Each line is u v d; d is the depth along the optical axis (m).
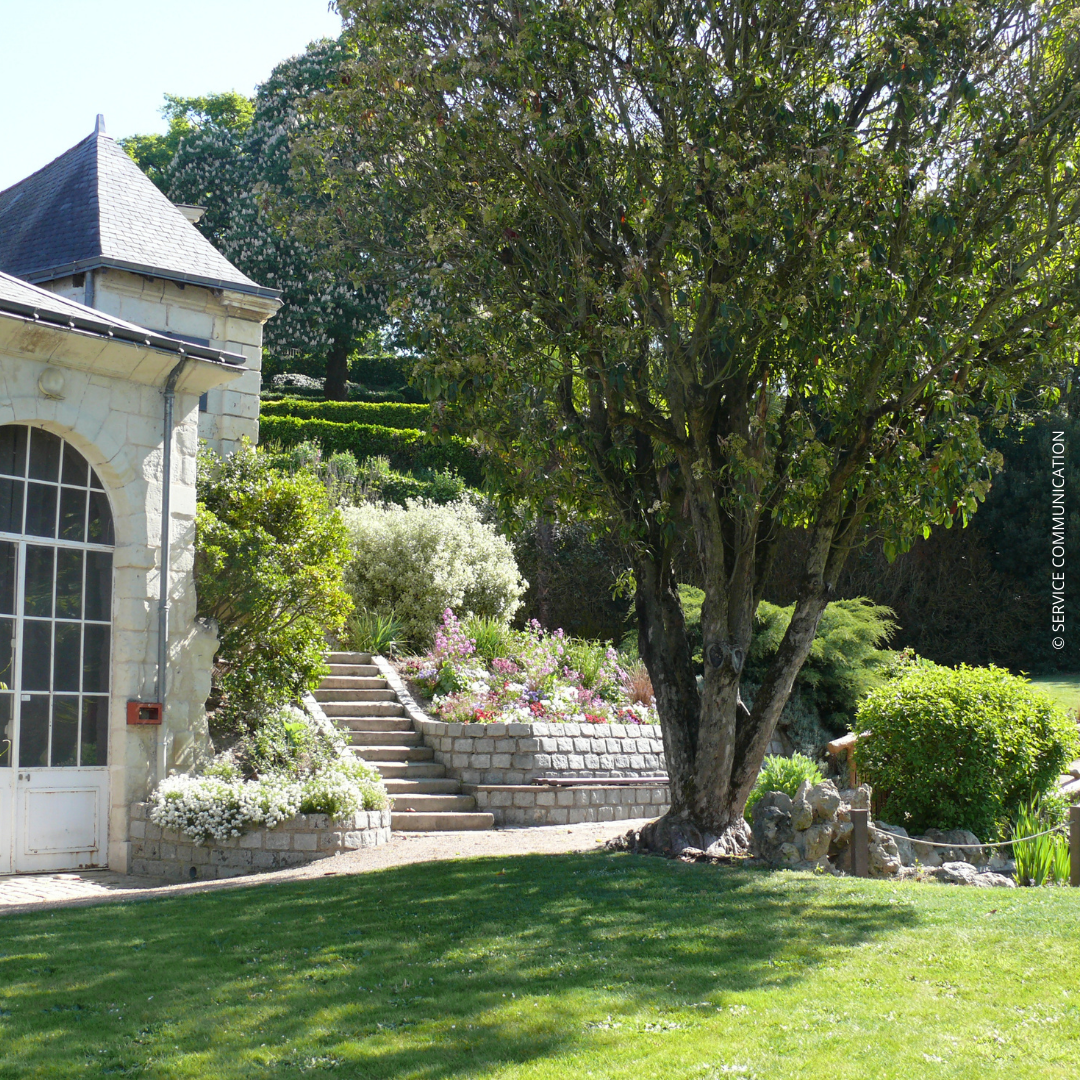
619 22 8.91
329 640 16.61
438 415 8.94
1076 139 9.13
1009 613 27.95
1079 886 8.41
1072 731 11.77
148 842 10.27
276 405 28.70
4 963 5.96
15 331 9.72
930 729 11.08
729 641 9.38
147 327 15.34
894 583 28.02
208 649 11.41
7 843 9.82
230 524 12.67
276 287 33.72
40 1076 4.21
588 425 9.74
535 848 10.57
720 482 9.61
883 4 8.73
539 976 5.48
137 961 5.97
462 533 19.00
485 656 16.83
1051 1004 4.89
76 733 10.38
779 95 8.86
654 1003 4.99
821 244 8.30
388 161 10.15
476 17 9.39
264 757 11.62
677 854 9.30
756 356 9.34
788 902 7.20
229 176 35.50
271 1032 4.71
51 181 17.11
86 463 10.65
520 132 9.00
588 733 14.40
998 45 9.01
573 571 25.09
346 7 9.34
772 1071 4.13
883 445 8.78
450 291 9.25
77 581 10.49
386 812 11.35
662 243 8.91
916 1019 4.73
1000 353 9.59
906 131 8.84
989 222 9.04
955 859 10.50
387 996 5.20
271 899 7.84
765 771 12.22
